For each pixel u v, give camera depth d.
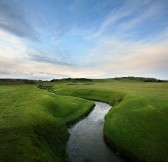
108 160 29.30
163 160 27.55
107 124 45.06
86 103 73.38
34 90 95.94
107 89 106.50
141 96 63.12
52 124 38.97
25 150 24.00
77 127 46.28
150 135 34.44
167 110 43.53
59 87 143.62
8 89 104.31
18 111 44.44
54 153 27.86
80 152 31.94
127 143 33.53
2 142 26.08
